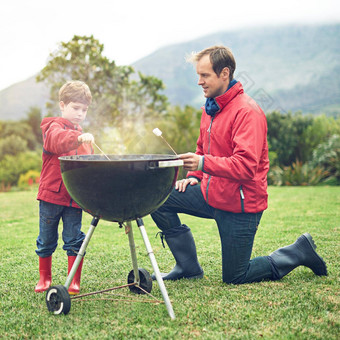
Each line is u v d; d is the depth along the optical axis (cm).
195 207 244
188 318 178
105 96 970
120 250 322
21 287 231
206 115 248
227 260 230
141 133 1014
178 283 236
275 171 983
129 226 204
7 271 266
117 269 267
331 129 1045
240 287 225
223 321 175
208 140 241
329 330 163
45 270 229
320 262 239
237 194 225
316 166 988
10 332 167
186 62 237
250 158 212
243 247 228
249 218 228
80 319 180
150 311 188
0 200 724
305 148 1027
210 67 225
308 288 219
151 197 181
